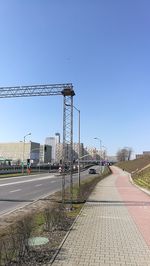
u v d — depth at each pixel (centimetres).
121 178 7712
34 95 2967
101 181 6178
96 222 1580
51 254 959
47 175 8156
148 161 11081
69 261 902
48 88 2902
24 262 849
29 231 957
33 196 3112
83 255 970
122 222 1595
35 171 10950
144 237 1245
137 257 966
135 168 11481
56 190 3800
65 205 2139
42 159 17688
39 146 17862
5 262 779
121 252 1018
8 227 1391
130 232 1340
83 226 1459
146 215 1858
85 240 1171
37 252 961
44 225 1371
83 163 15188
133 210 2084
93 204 2414
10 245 847
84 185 3341
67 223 1513
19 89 2977
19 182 5206
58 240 1152
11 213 1955
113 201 2647
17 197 3017
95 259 932
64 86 2720
